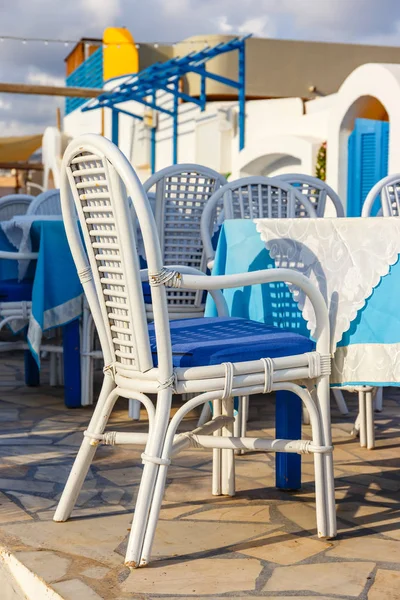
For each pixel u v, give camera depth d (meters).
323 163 11.91
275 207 4.32
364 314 2.39
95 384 4.84
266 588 2.04
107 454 3.30
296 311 2.56
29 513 2.60
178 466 3.16
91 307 2.39
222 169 14.87
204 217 3.98
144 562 2.16
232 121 14.64
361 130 10.39
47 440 3.53
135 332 2.18
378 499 2.75
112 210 2.13
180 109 16.59
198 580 2.09
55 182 19.44
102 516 2.57
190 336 2.39
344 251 2.42
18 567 2.20
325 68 17.78
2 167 23.73
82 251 2.38
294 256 2.54
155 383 2.18
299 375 2.30
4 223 4.80
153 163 17.86
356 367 2.40
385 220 2.36
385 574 2.12
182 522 2.53
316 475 2.36
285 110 13.60
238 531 2.45
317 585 2.06
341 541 2.36
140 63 19.39
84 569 2.15
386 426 3.82
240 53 13.84
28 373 4.80
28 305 4.23
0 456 3.27
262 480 2.98
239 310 2.83
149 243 2.06
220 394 2.18
